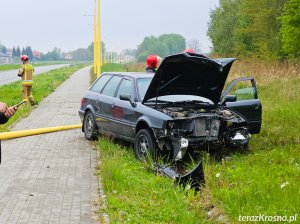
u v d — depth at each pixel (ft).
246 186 23.49
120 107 33.68
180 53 27.76
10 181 26.22
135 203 22.24
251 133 34.63
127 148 34.09
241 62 102.89
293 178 25.44
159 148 29.48
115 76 36.94
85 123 39.01
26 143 37.01
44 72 224.12
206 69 29.84
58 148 35.22
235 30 211.00
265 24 176.14
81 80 142.51
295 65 83.25
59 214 21.04
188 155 30.73
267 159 29.91
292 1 138.41
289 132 37.63
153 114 30.12
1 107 13.50
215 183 24.57
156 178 25.99
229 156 31.27
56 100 73.92
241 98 35.04
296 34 139.85
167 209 21.24
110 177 25.67
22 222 20.03
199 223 19.85
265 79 72.28
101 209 21.50
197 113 30.30
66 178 26.91
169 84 30.73
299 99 55.62
